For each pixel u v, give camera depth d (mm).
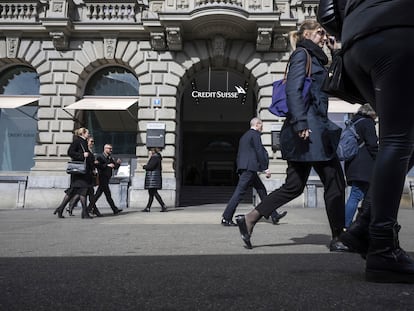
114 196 14500
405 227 6789
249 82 16219
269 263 3100
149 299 1992
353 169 5613
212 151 29594
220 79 17469
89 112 16031
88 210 9781
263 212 3943
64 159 14742
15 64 15758
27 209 13773
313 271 2703
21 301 1972
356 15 2389
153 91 15031
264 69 15094
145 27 14859
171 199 14312
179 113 15812
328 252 3738
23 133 15789
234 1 14664
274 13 14305
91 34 15375
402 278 2230
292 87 3621
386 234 2254
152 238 5211
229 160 29469
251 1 14781
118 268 2945
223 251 3916
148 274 2684
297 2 15250
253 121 7406
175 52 15250
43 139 14867
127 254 3789
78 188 9328
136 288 2246
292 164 3816
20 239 5160
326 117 3744
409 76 2156
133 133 15891
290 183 3838
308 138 3617
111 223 7758
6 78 15914
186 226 7059
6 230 6418
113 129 15906
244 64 15180
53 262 3281
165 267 2973
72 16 15516
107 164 10641
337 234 3648
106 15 15438
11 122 15836
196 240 4949
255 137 7184
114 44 15250
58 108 15086
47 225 7363
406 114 2186
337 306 1805
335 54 2812
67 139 14891
